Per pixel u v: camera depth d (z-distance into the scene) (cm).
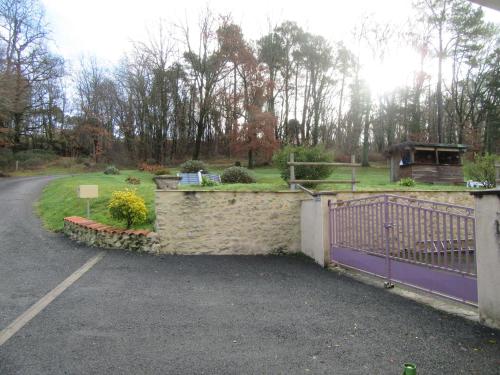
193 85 3712
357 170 2852
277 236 847
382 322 397
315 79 3919
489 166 1224
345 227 672
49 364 298
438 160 1902
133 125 4034
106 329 374
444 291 450
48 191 1616
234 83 3500
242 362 303
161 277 596
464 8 2930
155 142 3944
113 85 4062
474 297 409
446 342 342
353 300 482
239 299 484
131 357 311
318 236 744
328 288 544
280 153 1159
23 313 421
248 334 363
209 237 816
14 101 2962
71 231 905
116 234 800
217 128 4244
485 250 384
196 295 500
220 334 363
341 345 337
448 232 924
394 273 538
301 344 340
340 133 4225
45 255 729
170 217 804
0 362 301
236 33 3300
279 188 1062
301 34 3806
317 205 754
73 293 499
